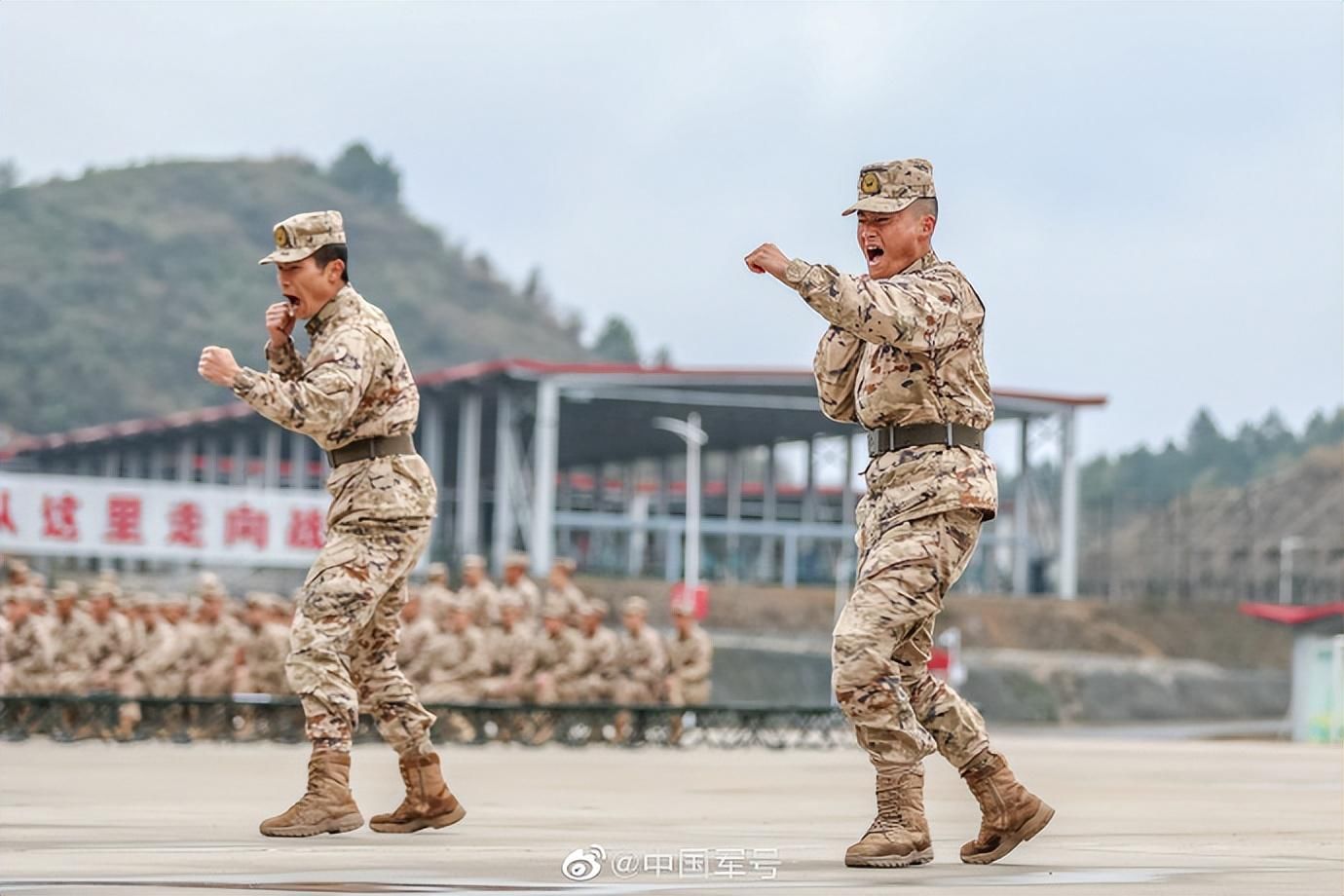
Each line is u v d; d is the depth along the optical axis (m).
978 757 13.68
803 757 40.47
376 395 15.95
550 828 17.17
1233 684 144.12
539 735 48.53
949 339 13.34
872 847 13.16
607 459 173.88
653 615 133.62
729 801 22.69
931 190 13.87
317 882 11.30
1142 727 120.75
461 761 35.47
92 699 44.97
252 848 14.17
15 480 85.38
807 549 181.12
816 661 127.25
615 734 49.03
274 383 15.11
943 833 17.56
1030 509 165.38
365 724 44.94
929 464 13.45
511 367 122.94
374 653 16.44
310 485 154.12
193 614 54.91
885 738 13.31
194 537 88.31
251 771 28.53
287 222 15.84
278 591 127.50
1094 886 11.55
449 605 50.50
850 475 153.50
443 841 15.16
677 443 159.88
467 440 129.50
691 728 50.72
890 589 13.30
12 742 46.69
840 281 13.00
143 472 173.62
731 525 139.88
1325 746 51.38
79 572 121.81
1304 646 63.47
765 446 160.50
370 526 15.95
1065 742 53.12
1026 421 150.12
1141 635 151.25
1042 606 149.88
